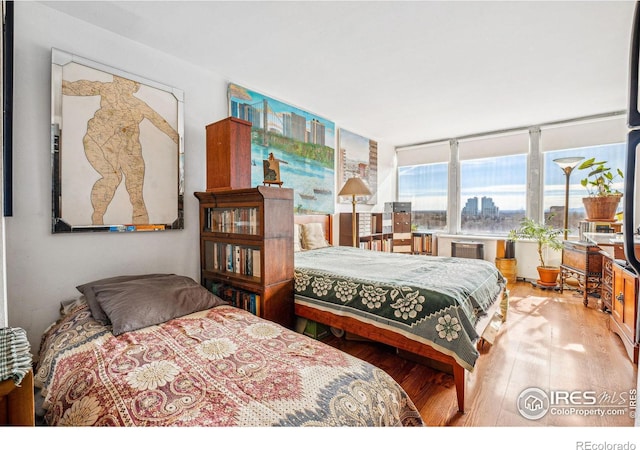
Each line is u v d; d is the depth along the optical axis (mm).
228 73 2930
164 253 2551
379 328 1972
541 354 2287
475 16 2102
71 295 2068
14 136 1837
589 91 3357
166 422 901
